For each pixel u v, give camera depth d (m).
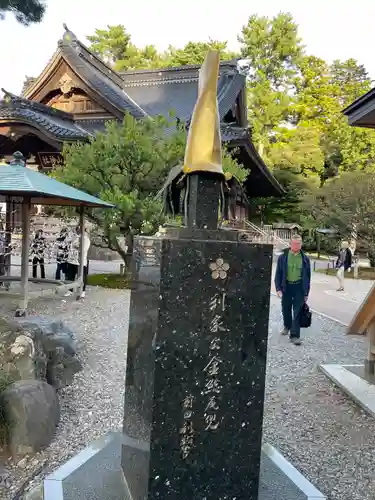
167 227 2.63
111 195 10.95
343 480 3.40
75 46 17.84
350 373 5.68
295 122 35.12
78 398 4.79
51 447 3.78
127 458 2.98
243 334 2.51
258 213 28.28
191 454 2.49
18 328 4.67
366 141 33.19
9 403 3.73
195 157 2.60
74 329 7.65
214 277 2.44
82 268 10.49
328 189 21.33
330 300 12.23
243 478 2.58
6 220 10.38
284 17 34.44
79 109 18.06
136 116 16.56
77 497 2.81
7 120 14.72
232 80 20.55
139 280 2.86
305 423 4.39
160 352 2.40
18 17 7.57
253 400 2.56
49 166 17.28
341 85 40.88
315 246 30.19
